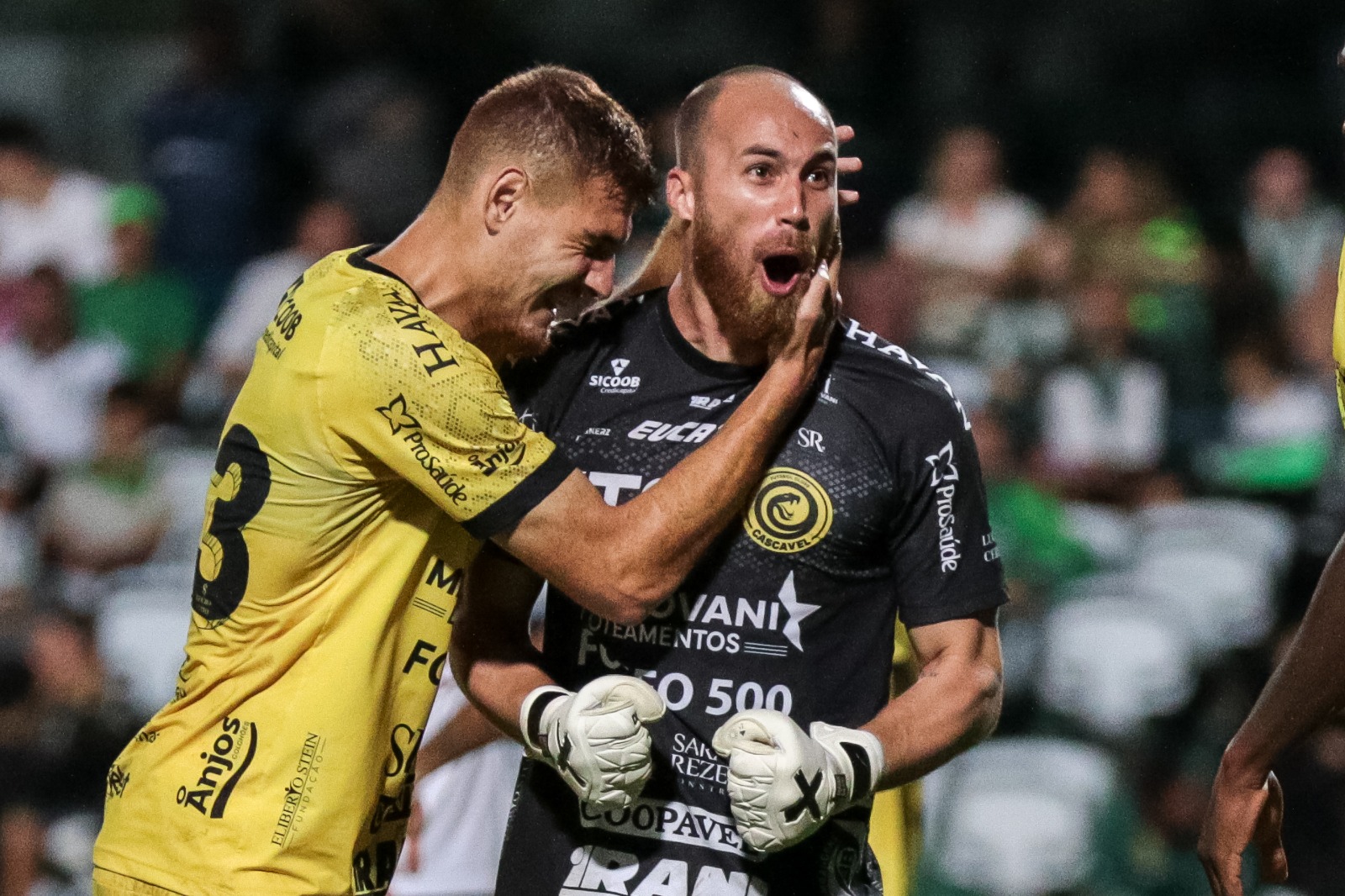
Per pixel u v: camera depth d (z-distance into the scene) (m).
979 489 12.21
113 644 27.19
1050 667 26.12
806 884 12.02
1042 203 42.31
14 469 32.34
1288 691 11.04
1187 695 25.59
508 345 12.27
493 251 11.94
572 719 11.29
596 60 44.72
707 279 12.03
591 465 12.27
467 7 44.25
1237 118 43.34
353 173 40.56
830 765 11.15
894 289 36.66
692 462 11.54
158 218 40.50
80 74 47.69
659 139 39.28
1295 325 36.34
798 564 11.91
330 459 11.69
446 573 12.12
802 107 11.89
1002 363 34.19
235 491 12.02
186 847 11.71
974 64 43.66
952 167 38.09
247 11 45.31
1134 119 43.06
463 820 17.28
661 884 12.02
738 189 11.79
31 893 24.58
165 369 34.59
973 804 23.31
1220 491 32.81
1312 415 33.69
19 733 25.55
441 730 15.70
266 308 36.00
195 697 12.06
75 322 35.62
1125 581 28.31
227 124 41.56
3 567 29.75
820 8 44.28
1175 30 44.84
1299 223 39.78
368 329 11.59
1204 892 23.02
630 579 11.47
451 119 43.38
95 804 25.45
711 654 12.01
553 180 11.84
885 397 12.04
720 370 12.20
